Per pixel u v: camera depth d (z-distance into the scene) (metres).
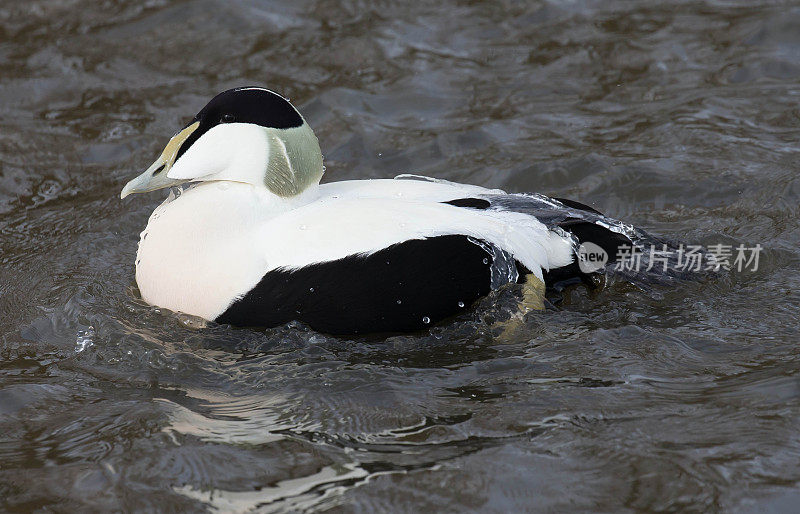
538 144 10.76
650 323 7.38
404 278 7.06
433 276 7.10
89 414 6.59
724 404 6.25
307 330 7.24
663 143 10.54
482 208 7.56
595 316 7.49
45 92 12.24
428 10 13.77
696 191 9.65
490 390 6.60
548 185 10.05
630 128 10.92
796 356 6.81
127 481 5.83
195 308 7.41
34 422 6.55
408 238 7.03
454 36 13.11
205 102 11.91
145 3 14.11
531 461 5.80
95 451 6.16
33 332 7.82
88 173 10.68
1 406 6.75
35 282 8.62
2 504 5.69
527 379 6.70
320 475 5.79
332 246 7.05
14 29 13.66
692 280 7.89
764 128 10.66
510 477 5.68
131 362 7.21
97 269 8.79
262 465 5.91
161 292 7.57
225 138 7.59
